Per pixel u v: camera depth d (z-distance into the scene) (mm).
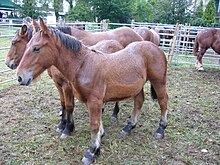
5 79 5699
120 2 21797
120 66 2525
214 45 7301
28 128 3340
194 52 7824
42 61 2252
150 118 3766
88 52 2434
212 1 17891
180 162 2676
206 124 3650
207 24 17531
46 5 25922
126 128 3221
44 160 2646
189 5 19141
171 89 5461
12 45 3461
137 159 2705
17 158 2664
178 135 3258
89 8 22344
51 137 3123
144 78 2785
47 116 3752
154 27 10867
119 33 4691
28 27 3508
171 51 8617
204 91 5398
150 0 24672
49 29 2238
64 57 2334
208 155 2818
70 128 3148
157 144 3021
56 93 4824
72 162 2623
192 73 7211
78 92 2441
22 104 4199
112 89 2504
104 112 3994
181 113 4039
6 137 3080
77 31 4137
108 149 2873
